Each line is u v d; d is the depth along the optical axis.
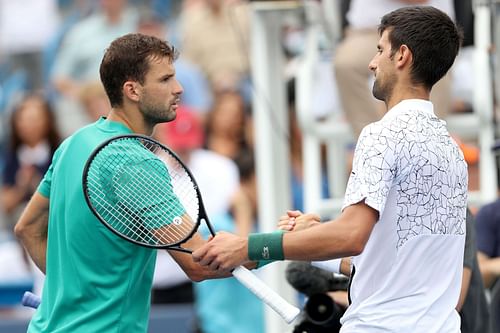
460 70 21.39
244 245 12.73
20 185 30.17
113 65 13.79
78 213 13.52
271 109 21.56
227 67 32.59
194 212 15.06
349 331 12.62
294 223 13.62
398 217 12.36
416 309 12.41
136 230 13.50
